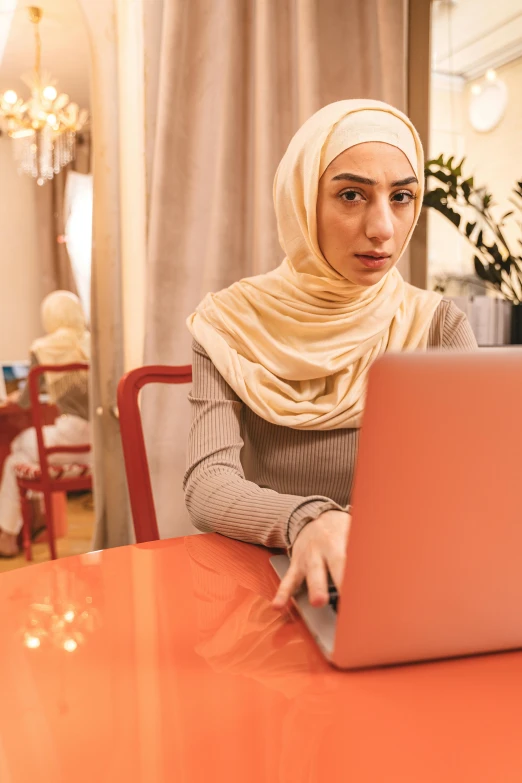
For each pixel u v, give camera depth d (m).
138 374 1.18
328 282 1.13
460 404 0.40
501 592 0.47
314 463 1.14
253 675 0.50
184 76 1.95
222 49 1.94
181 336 2.01
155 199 1.95
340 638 0.47
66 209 6.10
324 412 1.12
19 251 6.18
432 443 0.41
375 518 0.42
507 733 0.42
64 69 5.23
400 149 1.01
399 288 1.24
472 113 2.28
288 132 1.97
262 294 1.23
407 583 0.45
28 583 0.72
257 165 1.92
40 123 4.47
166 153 1.94
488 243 2.30
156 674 0.51
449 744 0.41
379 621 0.46
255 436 1.18
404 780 0.37
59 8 4.04
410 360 0.39
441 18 2.20
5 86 5.64
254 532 0.82
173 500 2.00
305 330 1.16
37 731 0.43
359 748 0.40
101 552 0.83
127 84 2.11
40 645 0.56
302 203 1.09
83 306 6.14
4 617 0.63
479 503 0.43
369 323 1.17
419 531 0.43
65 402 3.10
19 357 6.24
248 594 0.68
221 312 1.23
